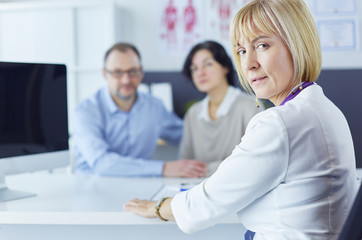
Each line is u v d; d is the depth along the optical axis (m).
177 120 3.21
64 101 1.81
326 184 0.99
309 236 0.98
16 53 3.84
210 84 2.67
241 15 1.12
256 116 1.06
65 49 3.76
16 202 1.51
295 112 1.01
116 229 1.54
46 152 1.74
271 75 1.08
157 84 3.68
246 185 1.02
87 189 1.75
